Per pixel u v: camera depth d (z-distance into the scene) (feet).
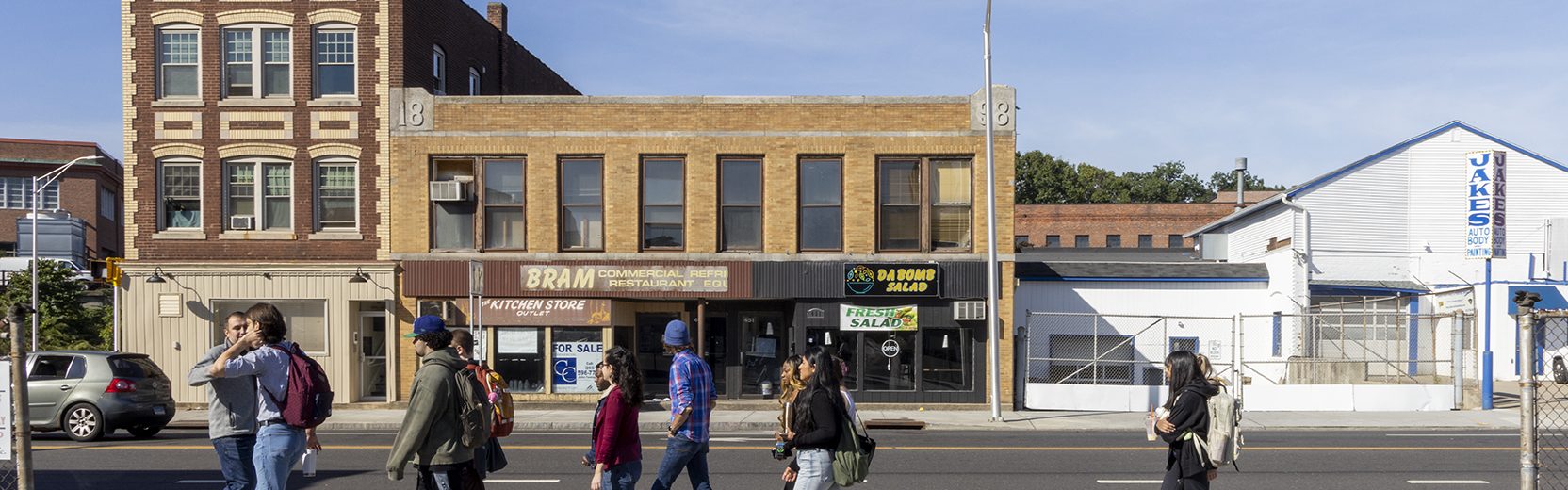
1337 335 106.52
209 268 81.05
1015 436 63.72
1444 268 118.52
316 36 81.35
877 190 80.74
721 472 46.19
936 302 80.74
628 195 80.64
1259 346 99.35
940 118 80.53
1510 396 87.71
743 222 81.10
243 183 81.87
